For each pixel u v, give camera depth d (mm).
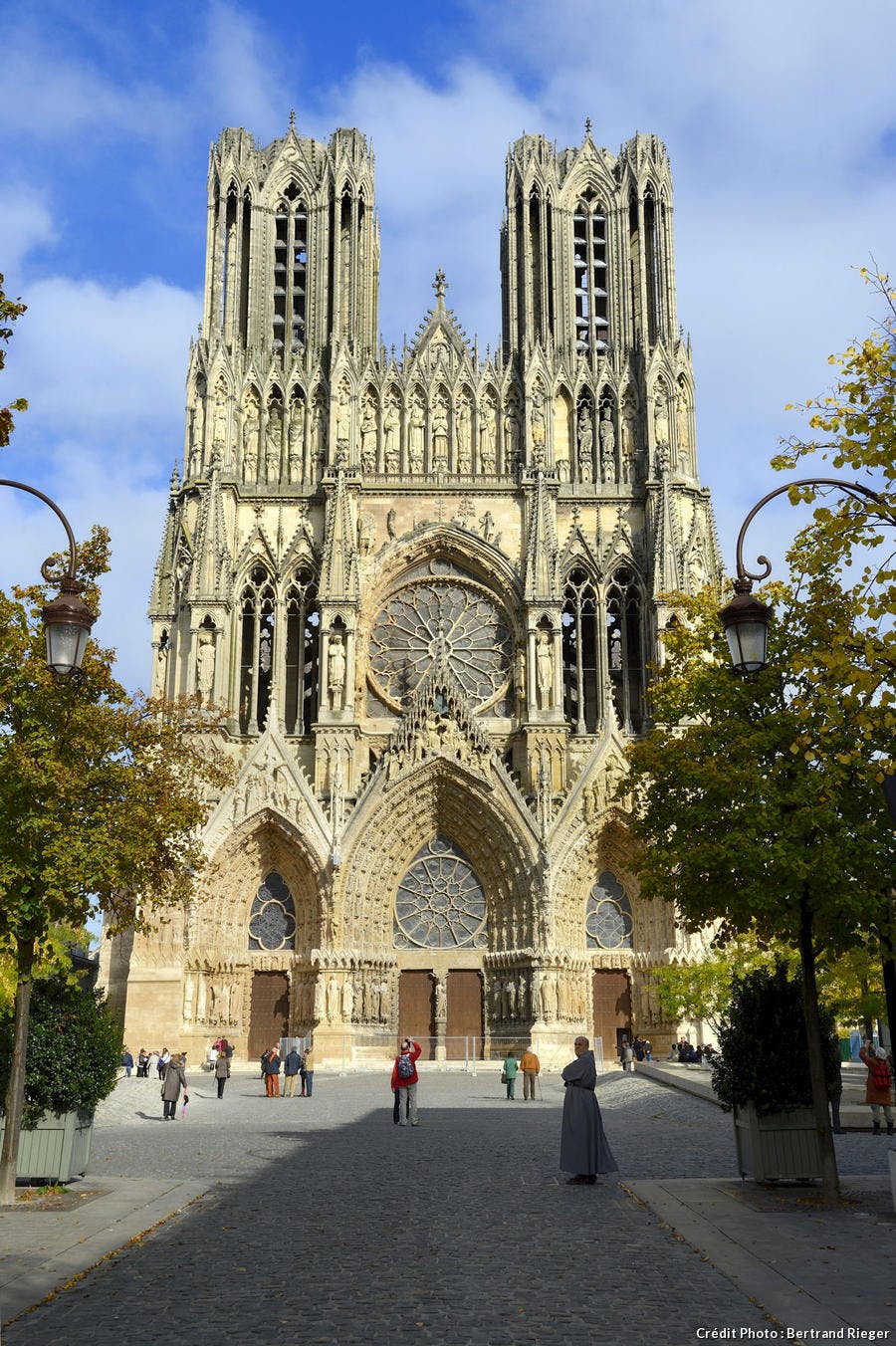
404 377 90938
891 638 22750
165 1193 26109
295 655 86875
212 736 80500
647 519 87812
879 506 22906
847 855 26375
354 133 96625
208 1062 77000
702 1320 15828
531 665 83438
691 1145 37500
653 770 31734
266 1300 16969
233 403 88938
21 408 23109
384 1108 52219
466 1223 22781
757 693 29734
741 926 30812
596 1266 18938
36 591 31000
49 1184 26797
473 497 88688
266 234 94250
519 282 94562
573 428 90062
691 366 91000
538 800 80688
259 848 81188
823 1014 27344
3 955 31656
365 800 80750
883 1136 39500
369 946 80438
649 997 79000
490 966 80688
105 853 28094
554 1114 48688
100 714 30875
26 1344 14859
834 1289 17125
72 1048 26953
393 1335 15203
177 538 87500
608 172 96688
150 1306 16672
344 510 85562
